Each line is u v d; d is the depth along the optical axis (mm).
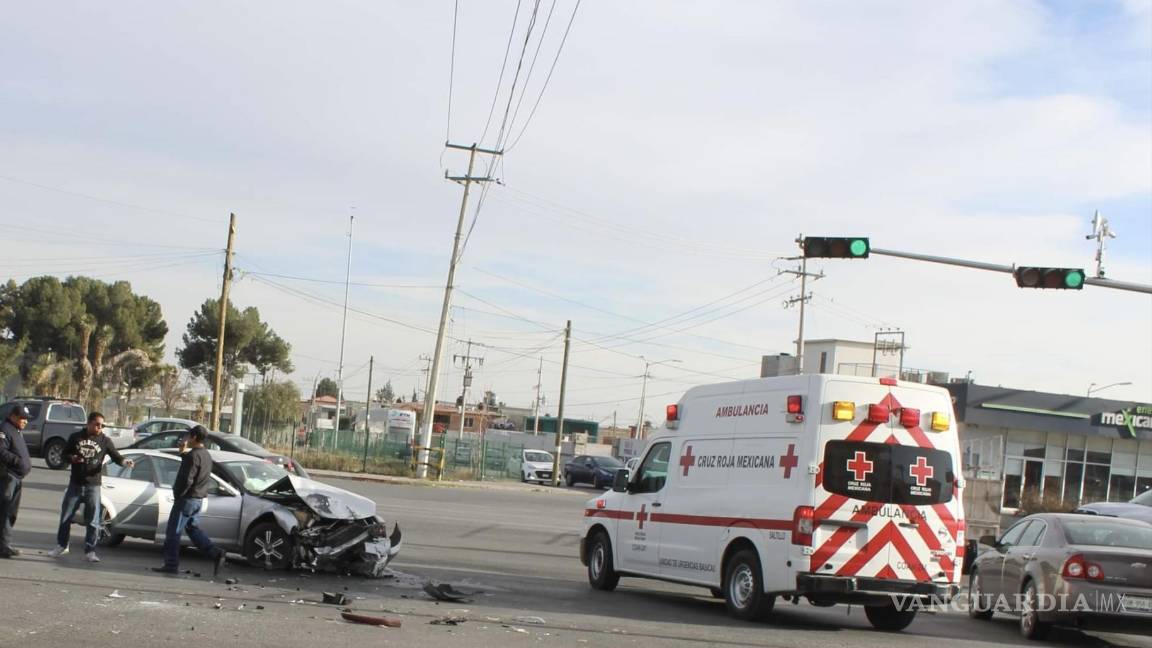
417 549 19016
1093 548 12703
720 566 13312
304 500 14695
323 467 48688
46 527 17875
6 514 13609
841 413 12367
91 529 13953
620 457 74500
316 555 14375
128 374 62531
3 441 13500
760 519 12719
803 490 12266
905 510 12453
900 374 66812
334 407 117812
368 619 10625
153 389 68062
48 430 31828
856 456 12398
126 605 10680
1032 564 13375
